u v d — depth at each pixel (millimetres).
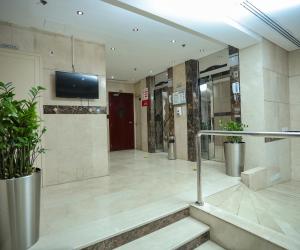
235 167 3564
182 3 2537
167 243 1921
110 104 7418
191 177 3582
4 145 1509
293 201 3020
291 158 4633
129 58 4902
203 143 5203
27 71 3172
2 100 1532
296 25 3377
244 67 4020
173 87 5621
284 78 4477
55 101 3469
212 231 2197
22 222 1575
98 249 1753
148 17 2998
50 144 3402
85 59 3756
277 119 4148
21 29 3182
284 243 1703
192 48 4320
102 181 3510
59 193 2934
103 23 3152
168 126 5879
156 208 2330
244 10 2906
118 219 2086
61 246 1651
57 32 3445
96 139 3857
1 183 1507
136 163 4980
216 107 5023
